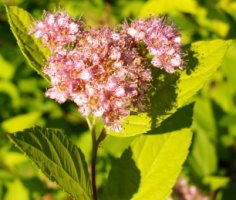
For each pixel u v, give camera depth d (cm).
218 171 43
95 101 21
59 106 45
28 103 45
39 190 40
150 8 43
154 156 24
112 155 38
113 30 23
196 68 24
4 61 44
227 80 44
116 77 21
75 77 21
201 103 42
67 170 22
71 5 44
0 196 40
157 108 23
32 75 45
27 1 43
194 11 43
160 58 23
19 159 41
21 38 24
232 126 45
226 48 24
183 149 24
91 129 23
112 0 48
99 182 39
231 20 43
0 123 43
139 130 23
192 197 39
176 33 24
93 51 22
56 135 22
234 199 41
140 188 24
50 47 23
